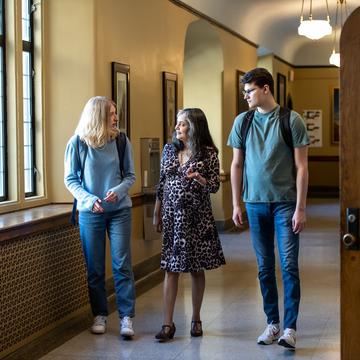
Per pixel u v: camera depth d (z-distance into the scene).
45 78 6.32
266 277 5.14
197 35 11.21
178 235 5.12
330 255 9.26
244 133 5.02
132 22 7.39
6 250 4.79
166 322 5.29
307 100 19.31
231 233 11.49
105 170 5.30
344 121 3.22
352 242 3.22
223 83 11.61
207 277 7.78
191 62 11.65
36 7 6.25
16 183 5.75
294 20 14.71
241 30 12.74
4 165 5.73
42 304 5.33
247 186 5.04
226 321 5.82
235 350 5.02
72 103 6.32
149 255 8.05
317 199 17.84
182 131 5.16
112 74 6.79
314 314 6.06
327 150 19.33
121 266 5.38
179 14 9.08
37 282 5.24
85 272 6.10
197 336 5.38
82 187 5.31
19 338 4.99
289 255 4.93
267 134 4.93
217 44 11.41
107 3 6.67
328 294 6.86
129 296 5.39
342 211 3.25
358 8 3.19
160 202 5.36
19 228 4.90
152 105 8.07
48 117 6.34
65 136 6.32
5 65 5.69
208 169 5.17
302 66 19.23
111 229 5.40
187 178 5.12
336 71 19.09
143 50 7.75
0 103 5.68
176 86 8.91
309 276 7.80
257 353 4.95
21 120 5.77
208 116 11.66
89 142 5.25
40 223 5.20
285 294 5.00
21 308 5.01
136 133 7.59
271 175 4.90
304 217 4.87
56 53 6.34
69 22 6.32
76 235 5.91
